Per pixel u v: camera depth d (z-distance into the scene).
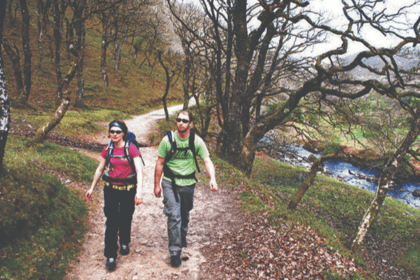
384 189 8.76
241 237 4.42
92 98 27.77
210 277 3.31
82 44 22.19
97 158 10.13
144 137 18.03
